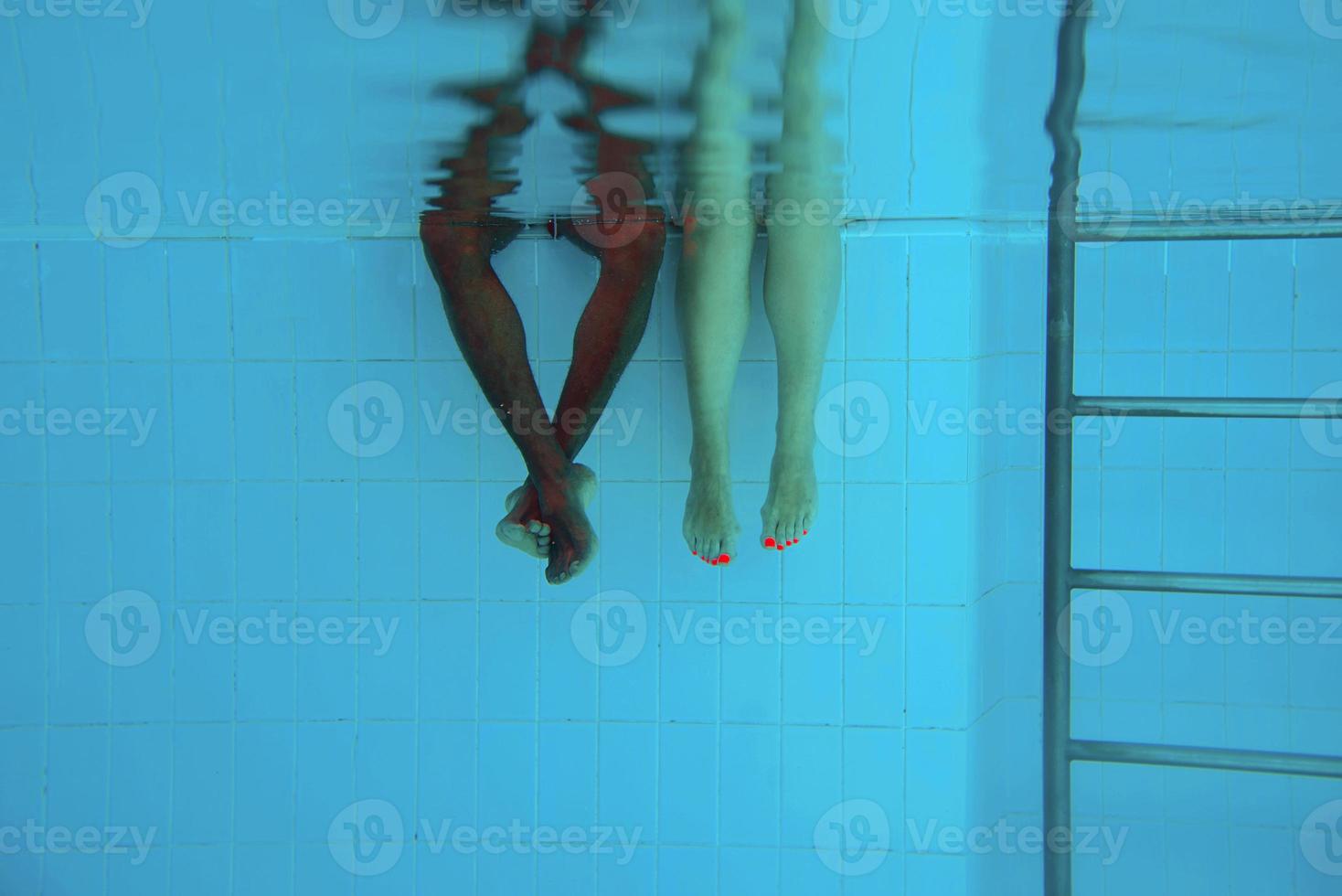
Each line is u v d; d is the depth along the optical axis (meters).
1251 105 2.25
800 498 2.52
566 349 2.83
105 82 2.02
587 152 2.34
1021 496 3.01
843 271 2.79
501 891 2.92
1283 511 2.96
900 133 2.26
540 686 2.90
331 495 2.88
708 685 2.88
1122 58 2.03
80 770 2.89
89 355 2.85
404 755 2.91
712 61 1.91
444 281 2.67
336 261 2.84
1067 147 2.47
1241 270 2.92
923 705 2.84
